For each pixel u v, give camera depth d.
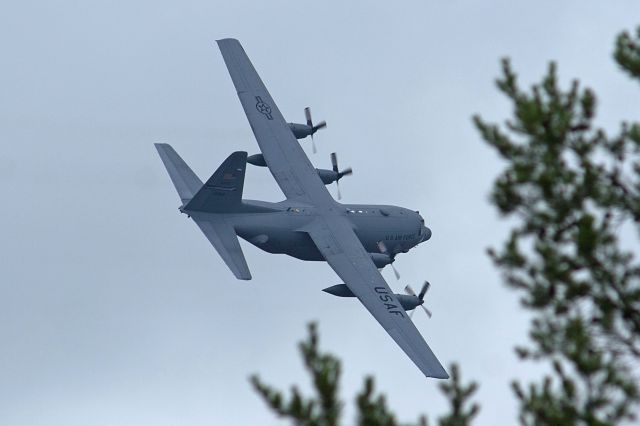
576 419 94.62
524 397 96.62
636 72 115.75
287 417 82.94
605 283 104.19
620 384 95.56
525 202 108.69
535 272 106.25
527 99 109.94
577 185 107.56
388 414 84.44
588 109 109.88
